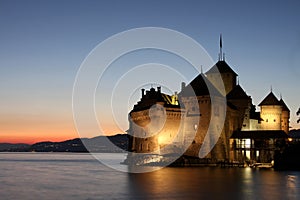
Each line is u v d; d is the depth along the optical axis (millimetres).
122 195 63156
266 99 137750
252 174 92062
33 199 61312
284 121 149000
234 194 62219
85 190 70250
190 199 58219
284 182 76250
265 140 120062
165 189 68375
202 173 95625
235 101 130750
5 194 66750
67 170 125875
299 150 109000
